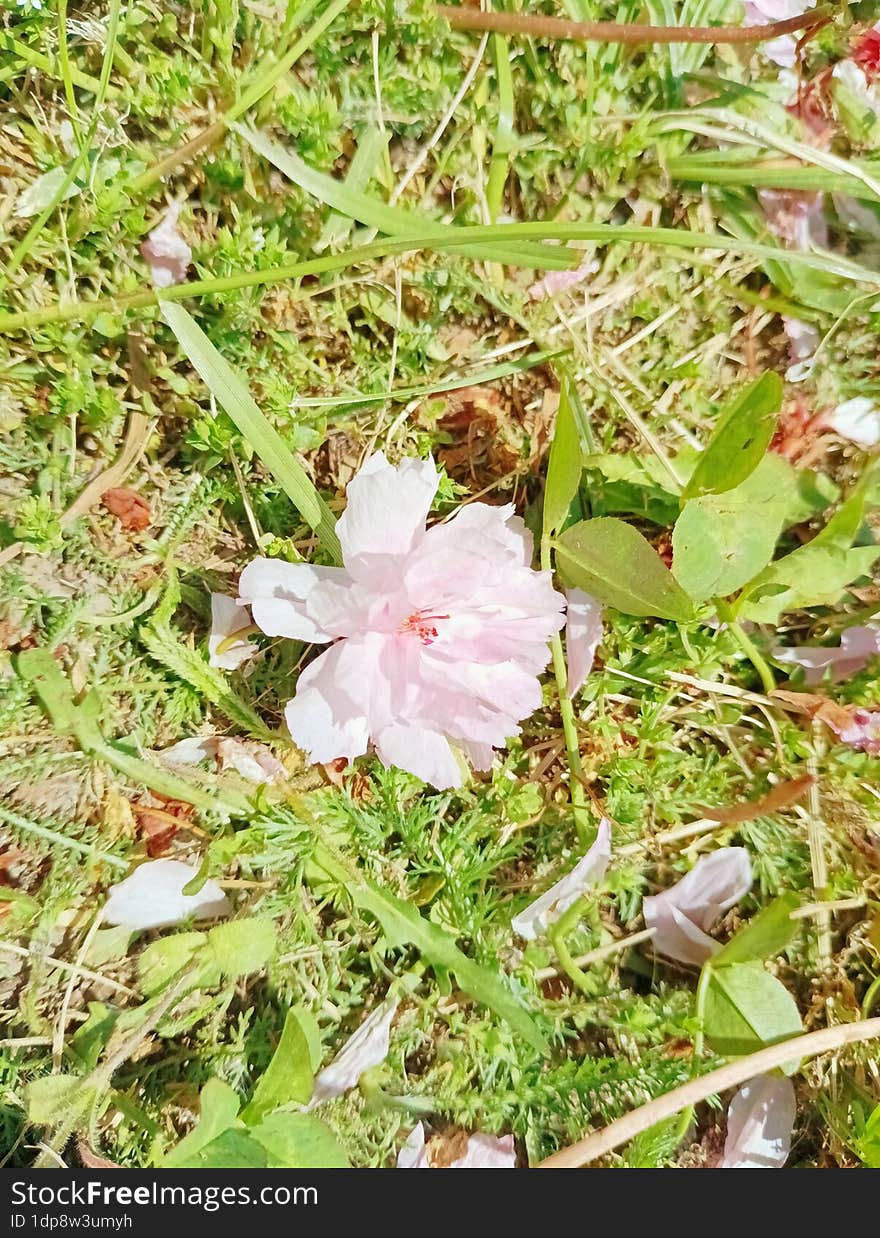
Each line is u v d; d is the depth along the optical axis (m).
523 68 0.15
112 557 0.14
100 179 0.13
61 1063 0.13
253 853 0.13
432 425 0.15
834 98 0.16
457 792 0.15
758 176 0.15
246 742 0.14
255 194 0.14
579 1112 0.14
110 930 0.13
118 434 0.14
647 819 0.15
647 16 0.16
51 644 0.14
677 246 0.15
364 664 0.12
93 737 0.13
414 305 0.15
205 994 0.13
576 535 0.13
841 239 0.16
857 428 0.16
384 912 0.13
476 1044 0.14
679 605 0.13
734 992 0.14
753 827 0.15
